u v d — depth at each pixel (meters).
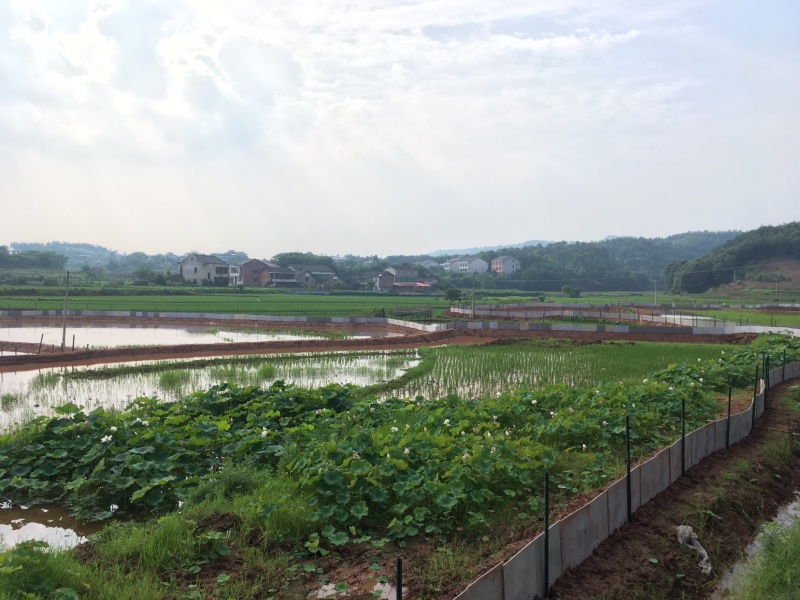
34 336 51.38
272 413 17.61
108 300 90.44
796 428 20.02
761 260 149.75
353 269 169.25
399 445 13.52
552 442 16.53
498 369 34.16
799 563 11.02
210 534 10.09
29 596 7.89
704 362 30.53
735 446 17.64
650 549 11.17
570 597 9.35
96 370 32.91
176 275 132.38
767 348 34.84
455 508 11.68
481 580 8.10
